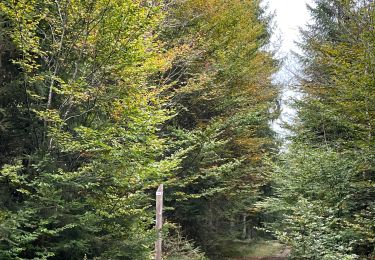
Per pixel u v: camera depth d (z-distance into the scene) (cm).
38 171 681
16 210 648
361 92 1045
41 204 636
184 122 1590
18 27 650
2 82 732
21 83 705
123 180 723
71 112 788
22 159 716
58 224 663
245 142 1661
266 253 1806
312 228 909
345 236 966
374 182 1099
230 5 1759
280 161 1617
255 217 2227
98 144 679
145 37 888
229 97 1639
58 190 631
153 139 777
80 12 711
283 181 1287
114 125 742
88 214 652
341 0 1277
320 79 1581
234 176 1603
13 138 732
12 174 596
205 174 1472
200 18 1583
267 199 1338
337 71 1260
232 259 1694
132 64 754
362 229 952
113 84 807
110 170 705
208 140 1379
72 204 645
